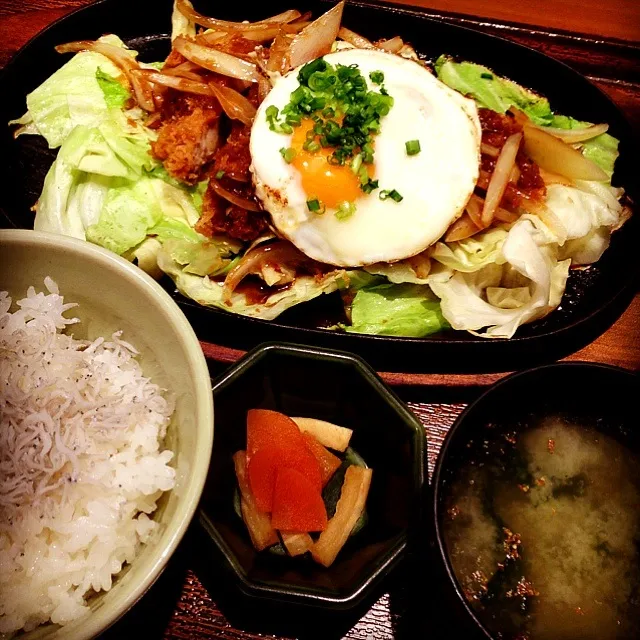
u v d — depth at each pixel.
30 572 0.24
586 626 0.26
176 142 0.35
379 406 0.29
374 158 0.33
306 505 0.28
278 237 0.35
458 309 0.34
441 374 0.33
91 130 0.36
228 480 0.30
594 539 0.27
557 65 0.39
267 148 0.34
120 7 0.39
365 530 0.29
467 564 0.27
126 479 0.25
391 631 0.28
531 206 0.35
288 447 0.29
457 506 0.28
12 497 0.24
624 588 0.26
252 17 0.40
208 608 0.28
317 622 0.28
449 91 0.35
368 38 0.40
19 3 0.41
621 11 0.43
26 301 0.27
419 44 0.40
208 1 0.40
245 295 0.35
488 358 0.34
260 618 0.28
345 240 0.34
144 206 0.36
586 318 0.33
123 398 0.26
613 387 0.29
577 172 0.36
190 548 0.29
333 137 0.32
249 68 0.36
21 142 0.38
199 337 0.34
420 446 0.27
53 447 0.24
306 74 0.33
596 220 0.36
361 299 0.35
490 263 0.35
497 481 0.28
